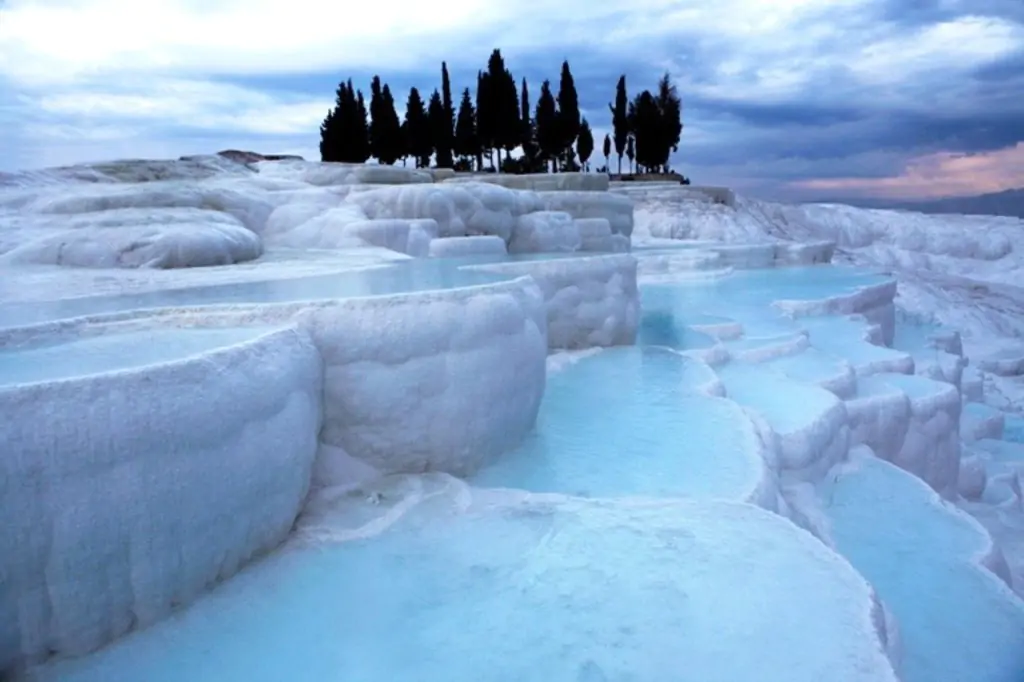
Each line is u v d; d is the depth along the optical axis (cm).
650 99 4038
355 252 1169
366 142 3444
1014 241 3209
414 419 545
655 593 395
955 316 2405
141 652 358
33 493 329
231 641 367
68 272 878
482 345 577
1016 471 1184
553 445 646
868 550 657
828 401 854
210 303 627
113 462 351
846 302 1543
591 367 910
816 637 353
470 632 371
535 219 1603
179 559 382
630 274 1040
